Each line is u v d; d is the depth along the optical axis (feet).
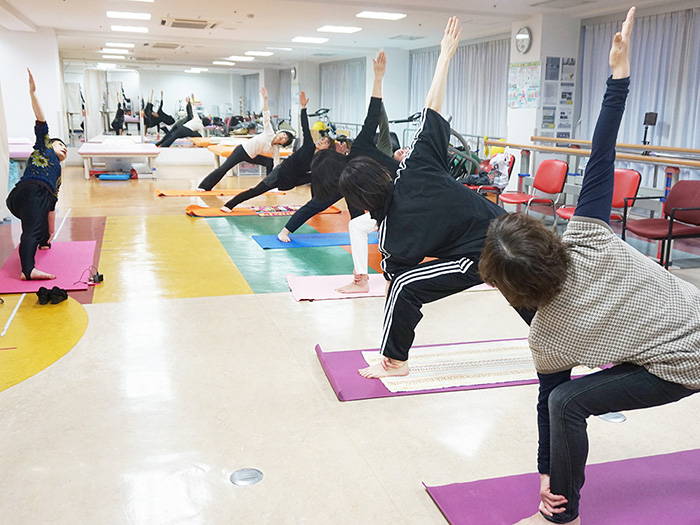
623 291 5.32
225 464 7.66
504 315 13.44
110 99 47.78
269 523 6.55
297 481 7.30
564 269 5.22
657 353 5.26
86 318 12.83
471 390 9.70
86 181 35.86
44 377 10.07
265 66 61.87
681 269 16.97
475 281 8.82
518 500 6.86
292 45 46.98
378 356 10.89
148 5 30.71
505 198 21.70
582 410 5.50
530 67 32.99
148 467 7.57
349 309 13.69
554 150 23.67
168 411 9.00
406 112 50.65
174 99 63.21
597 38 32.58
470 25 36.24
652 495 6.95
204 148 46.42
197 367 10.56
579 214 5.62
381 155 11.48
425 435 8.39
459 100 44.75
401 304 9.24
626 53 5.60
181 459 7.76
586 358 5.47
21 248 15.12
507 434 8.43
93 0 29.55
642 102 30.30
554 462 5.67
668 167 19.97
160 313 13.28
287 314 13.33
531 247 5.11
